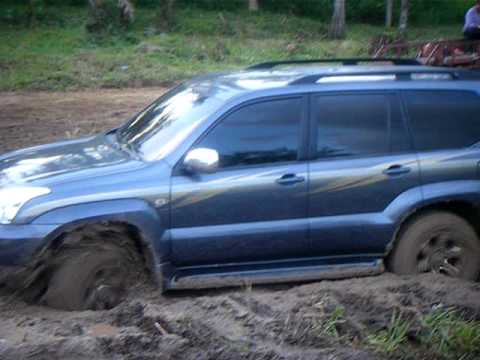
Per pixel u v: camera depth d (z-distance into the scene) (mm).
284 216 6055
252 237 5980
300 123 6172
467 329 5156
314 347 5004
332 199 6137
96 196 5641
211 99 6258
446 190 6320
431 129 6477
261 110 6113
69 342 4828
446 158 6387
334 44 30375
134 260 5871
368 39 32719
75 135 13172
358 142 6285
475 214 6516
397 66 7121
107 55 24656
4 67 22078
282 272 6211
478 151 6488
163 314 5289
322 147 6199
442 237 6469
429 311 5461
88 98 18453
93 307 5730
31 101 17797
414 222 6414
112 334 5098
